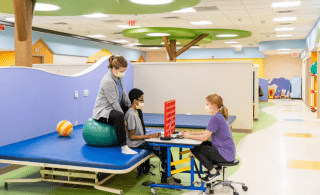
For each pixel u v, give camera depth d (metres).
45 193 3.47
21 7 4.07
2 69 3.87
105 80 3.73
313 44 12.74
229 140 3.46
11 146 3.84
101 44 19.22
